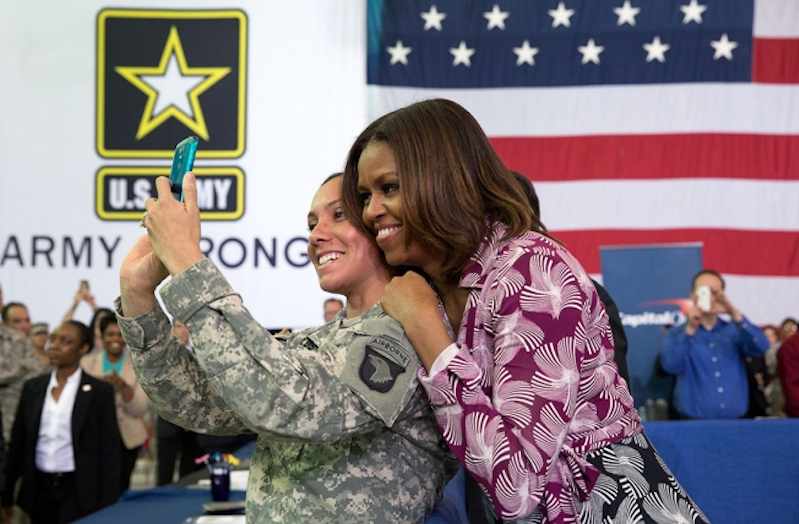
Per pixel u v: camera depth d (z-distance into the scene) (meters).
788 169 11.80
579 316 2.43
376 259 2.70
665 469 2.59
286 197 11.86
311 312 11.77
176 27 11.97
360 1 11.98
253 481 2.64
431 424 2.56
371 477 2.51
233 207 11.81
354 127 11.91
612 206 11.83
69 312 11.83
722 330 10.34
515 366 2.37
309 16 11.96
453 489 3.10
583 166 11.87
